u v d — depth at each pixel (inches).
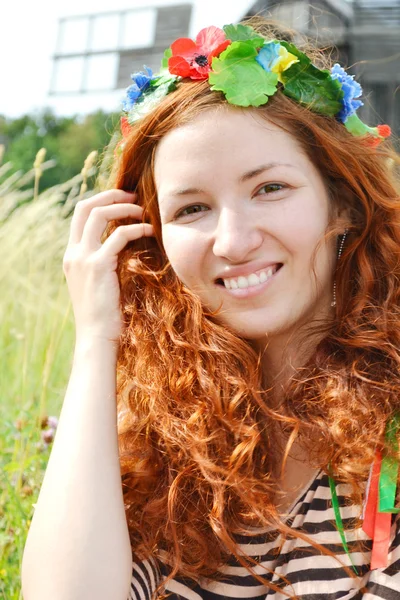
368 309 52.6
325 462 48.1
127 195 58.2
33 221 105.6
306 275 49.1
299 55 50.7
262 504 48.2
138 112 53.1
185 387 52.4
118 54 439.2
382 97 239.8
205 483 51.3
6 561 62.7
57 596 45.3
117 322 54.6
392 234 54.1
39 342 96.3
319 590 46.3
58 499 47.5
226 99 48.3
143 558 50.1
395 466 46.7
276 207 47.9
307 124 49.9
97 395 51.2
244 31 51.8
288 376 52.8
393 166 58.3
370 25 236.8
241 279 48.6
